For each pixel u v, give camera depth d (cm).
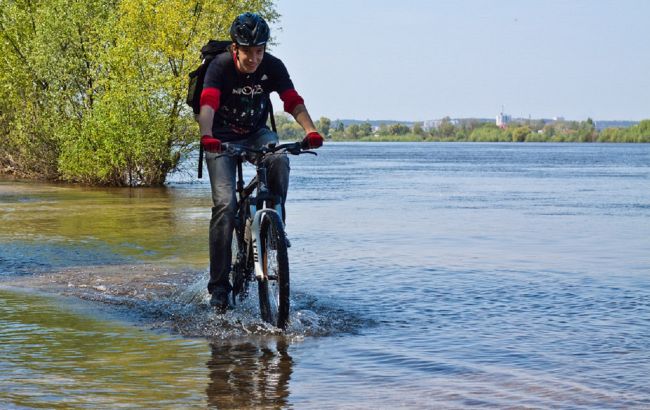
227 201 629
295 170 4069
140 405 405
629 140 19662
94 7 2655
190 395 424
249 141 646
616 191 2447
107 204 1755
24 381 446
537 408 406
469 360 504
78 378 454
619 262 951
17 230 1223
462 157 7175
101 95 2553
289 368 482
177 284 762
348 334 575
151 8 2566
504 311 661
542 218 1530
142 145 2438
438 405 411
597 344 548
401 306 678
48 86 2778
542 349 534
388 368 484
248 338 559
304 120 628
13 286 752
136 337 557
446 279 819
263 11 2855
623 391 436
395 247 1081
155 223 1335
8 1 2978
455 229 1322
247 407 405
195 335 566
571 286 782
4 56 2894
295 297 712
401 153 8900
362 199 2019
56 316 623
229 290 641
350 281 803
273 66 631
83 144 2508
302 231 1277
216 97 611
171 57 2583
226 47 622
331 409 403
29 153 2847
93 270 845
